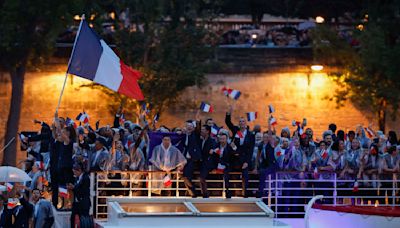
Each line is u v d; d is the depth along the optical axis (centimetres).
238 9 10388
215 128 5600
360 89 8731
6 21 8175
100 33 8475
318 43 8956
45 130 5753
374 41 8550
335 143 5569
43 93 8975
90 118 8944
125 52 8612
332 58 9106
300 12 10312
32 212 5144
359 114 9169
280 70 9194
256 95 9188
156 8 8612
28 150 5966
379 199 5641
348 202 5622
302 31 9644
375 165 5553
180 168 5316
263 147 5441
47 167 5550
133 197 5222
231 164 5372
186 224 5081
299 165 5472
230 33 9625
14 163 8375
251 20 10425
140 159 5350
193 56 8762
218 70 9131
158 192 5438
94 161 5291
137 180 5291
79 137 5447
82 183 5006
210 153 5300
